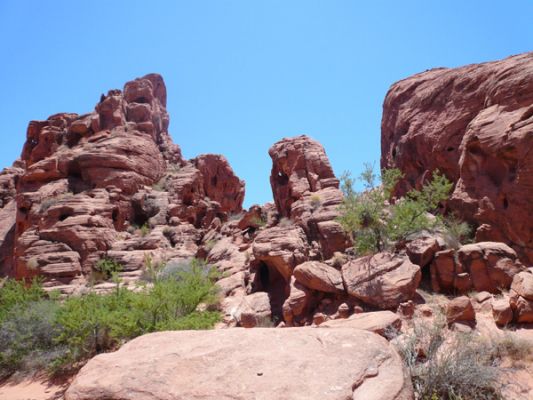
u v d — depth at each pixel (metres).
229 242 20.53
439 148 18.53
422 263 10.67
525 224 12.13
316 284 10.71
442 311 8.30
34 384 9.20
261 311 11.55
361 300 9.82
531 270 8.47
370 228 12.39
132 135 29.31
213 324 10.50
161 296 10.62
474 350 5.88
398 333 6.97
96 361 4.30
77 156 26.20
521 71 14.16
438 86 20.34
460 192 14.76
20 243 21.36
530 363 6.02
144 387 3.57
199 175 31.84
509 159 13.18
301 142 21.33
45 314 11.45
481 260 9.89
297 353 4.03
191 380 3.63
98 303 11.24
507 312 7.62
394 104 24.39
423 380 4.95
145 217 26.41
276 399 3.23
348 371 3.62
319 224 14.76
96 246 21.03
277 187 22.64
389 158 24.05
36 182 26.38
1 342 10.55
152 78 44.06
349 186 13.54
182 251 22.25
